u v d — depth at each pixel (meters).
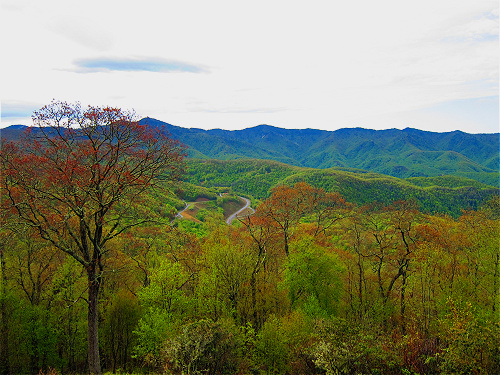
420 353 13.03
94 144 18.05
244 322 24.42
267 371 18.67
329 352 12.65
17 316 22.20
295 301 27.61
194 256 29.84
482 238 26.39
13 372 22.70
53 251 24.62
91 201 18.56
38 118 17.39
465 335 12.25
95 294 18.50
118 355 25.61
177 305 23.59
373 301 28.02
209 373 14.07
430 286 24.52
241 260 25.42
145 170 19.08
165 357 14.56
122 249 30.14
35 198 17.36
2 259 22.84
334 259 28.75
